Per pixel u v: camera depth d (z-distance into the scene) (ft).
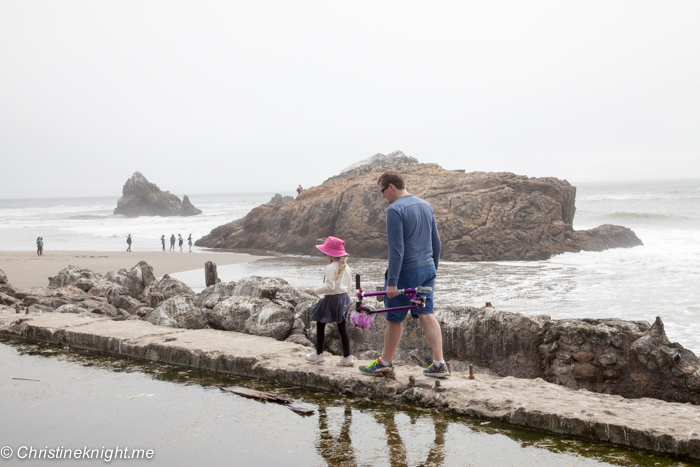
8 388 16.25
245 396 15.42
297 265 99.40
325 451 11.48
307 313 24.64
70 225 219.61
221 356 18.04
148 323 23.79
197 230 189.06
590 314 46.60
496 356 18.08
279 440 12.16
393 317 15.12
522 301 55.26
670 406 12.85
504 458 10.94
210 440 12.21
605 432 11.64
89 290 43.93
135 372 18.08
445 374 15.30
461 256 105.60
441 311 19.67
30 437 12.48
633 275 70.44
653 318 43.37
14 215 299.99
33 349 21.54
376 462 10.86
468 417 13.35
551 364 17.15
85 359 19.89
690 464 10.54
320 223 127.85
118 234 178.09
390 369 15.57
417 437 12.15
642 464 10.57
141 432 12.73
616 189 409.90
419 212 14.84
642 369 15.71
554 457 10.96
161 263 101.86
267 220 140.46
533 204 111.24
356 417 13.56
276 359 17.75
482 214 111.65
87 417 13.76
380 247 118.32
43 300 34.19
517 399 13.44
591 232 109.40
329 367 16.78
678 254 86.74
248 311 23.81
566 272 79.00
